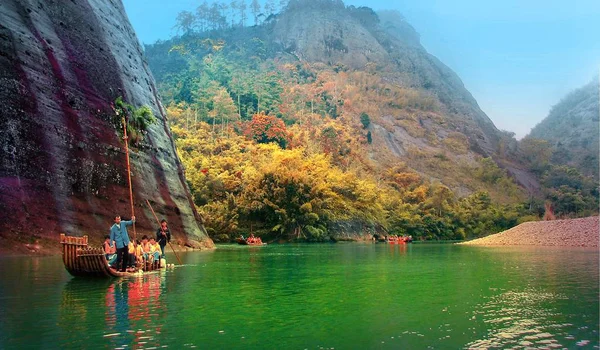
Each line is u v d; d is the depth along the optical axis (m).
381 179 148.50
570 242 45.16
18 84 32.03
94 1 44.62
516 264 24.58
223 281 17.38
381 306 12.05
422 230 113.38
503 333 9.12
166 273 20.48
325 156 129.62
